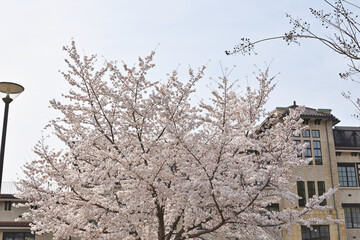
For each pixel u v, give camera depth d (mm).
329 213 27625
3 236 22797
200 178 9922
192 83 12109
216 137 11586
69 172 12008
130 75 12844
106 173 11250
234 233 13484
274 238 13914
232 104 12789
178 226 22672
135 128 11664
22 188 12852
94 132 12273
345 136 33312
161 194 10336
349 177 30109
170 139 11523
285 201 27062
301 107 11836
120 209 10547
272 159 11508
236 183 10727
